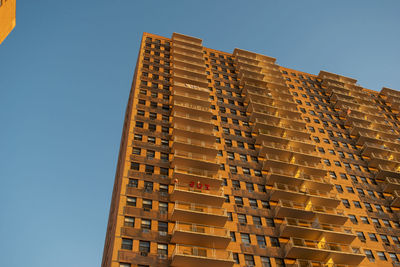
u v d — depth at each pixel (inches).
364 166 2343.8
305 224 1720.0
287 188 1851.6
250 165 1999.3
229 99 2468.0
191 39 2928.2
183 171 1742.1
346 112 2773.1
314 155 2126.0
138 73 2337.6
